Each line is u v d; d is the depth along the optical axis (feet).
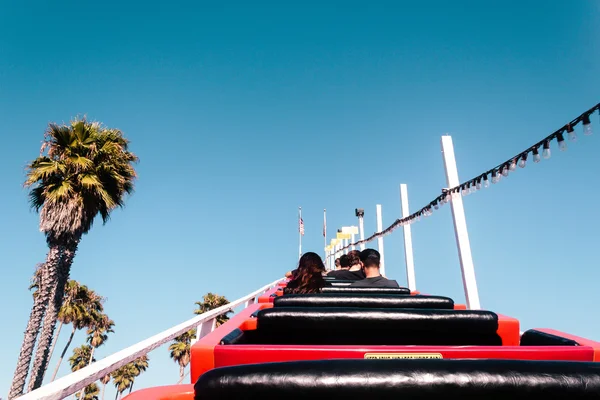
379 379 3.52
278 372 3.61
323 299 8.27
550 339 7.52
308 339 7.41
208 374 3.71
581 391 3.47
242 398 3.57
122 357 6.16
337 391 3.51
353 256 21.59
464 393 3.48
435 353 6.23
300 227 91.35
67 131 54.75
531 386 3.49
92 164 54.60
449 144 21.49
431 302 8.35
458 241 20.03
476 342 7.48
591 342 6.83
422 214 25.52
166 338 7.85
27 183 53.06
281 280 32.32
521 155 15.29
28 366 54.08
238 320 8.45
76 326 145.59
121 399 4.21
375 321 7.06
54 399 4.61
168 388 4.56
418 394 3.48
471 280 19.43
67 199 53.36
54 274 55.83
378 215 39.70
